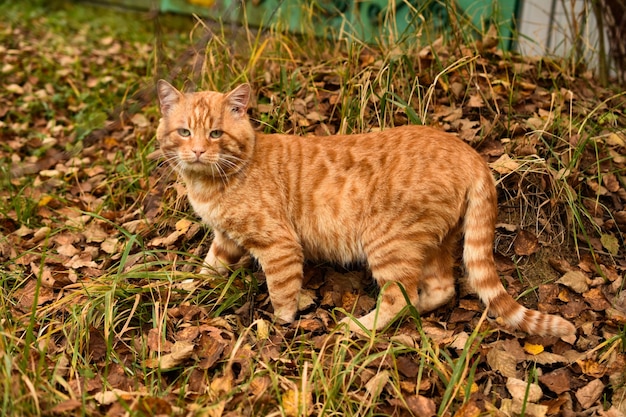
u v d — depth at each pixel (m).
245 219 1.16
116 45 2.35
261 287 1.25
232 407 1.02
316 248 1.20
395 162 1.14
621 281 1.23
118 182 1.51
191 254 1.25
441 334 1.14
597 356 1.11
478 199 1.13
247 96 1.16
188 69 1.62
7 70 1.98
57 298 1.23
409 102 1.41
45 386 1.02
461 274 1.26
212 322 1.16
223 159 1.14
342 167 1.16
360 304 1.21
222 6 1.65
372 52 1.60
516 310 1.13
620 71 1.71
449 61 1.51
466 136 1.38
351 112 1.42
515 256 1.27
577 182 1.32
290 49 1.66
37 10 2.91
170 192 1.41
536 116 1.42
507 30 1.79
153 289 1.21
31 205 1.45
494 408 1.02
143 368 1.07
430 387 1.06
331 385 1.04
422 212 1.13
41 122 1.78
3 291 1.24
